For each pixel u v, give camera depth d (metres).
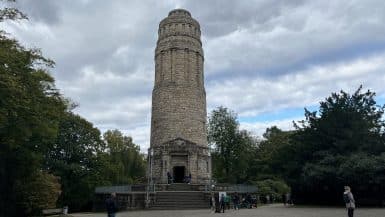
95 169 53.53
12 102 22.20
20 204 33.28
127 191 43.47
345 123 40.62
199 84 58.16
